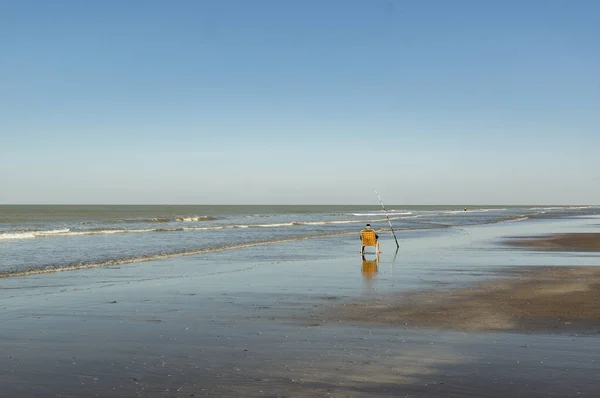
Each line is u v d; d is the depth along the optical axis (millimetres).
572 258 22875
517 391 6461
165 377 7000
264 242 33281
